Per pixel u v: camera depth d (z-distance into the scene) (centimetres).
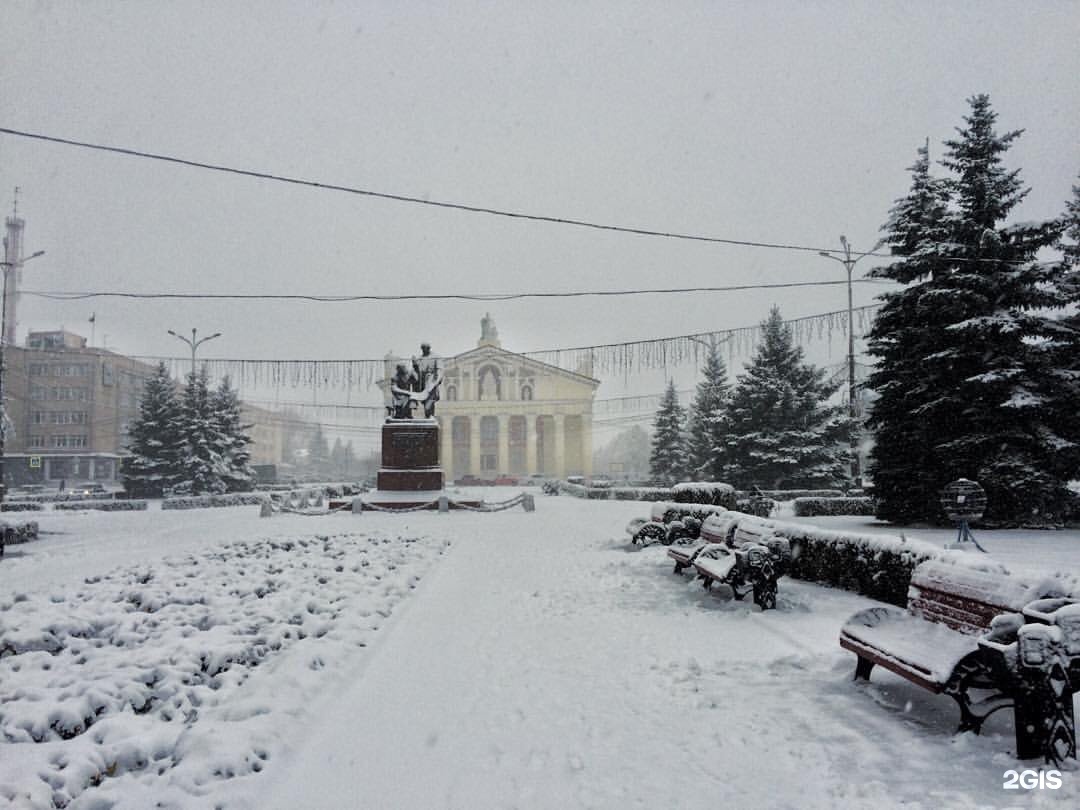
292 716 479
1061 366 2041
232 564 1159
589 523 2098
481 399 8538
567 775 404
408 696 541
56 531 2103
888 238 2175
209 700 507
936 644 478
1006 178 2062
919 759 410
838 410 3744
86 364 7975
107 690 511
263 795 376
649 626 764
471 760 426
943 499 1491
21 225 7719
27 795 352
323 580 1016
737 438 3753
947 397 1986
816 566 1024
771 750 430
